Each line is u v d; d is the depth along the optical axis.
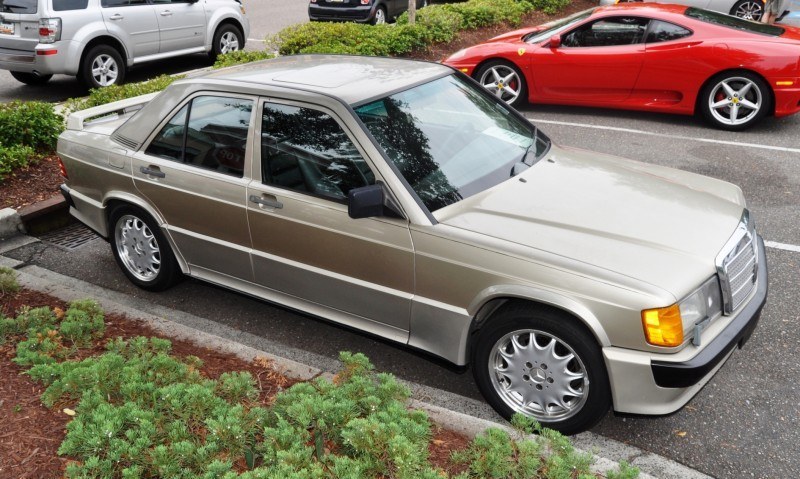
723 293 3.63
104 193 5.30
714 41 8.79
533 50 9.79
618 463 3.37
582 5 18.42
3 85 11.99
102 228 5.45
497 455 2.98
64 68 10.69
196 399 3.25
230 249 4.69
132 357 3.77
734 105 8.90
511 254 3.60
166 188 4.85
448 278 3.78
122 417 3.14
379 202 3.79
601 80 9.54
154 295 5.47
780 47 8.47
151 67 13.15
